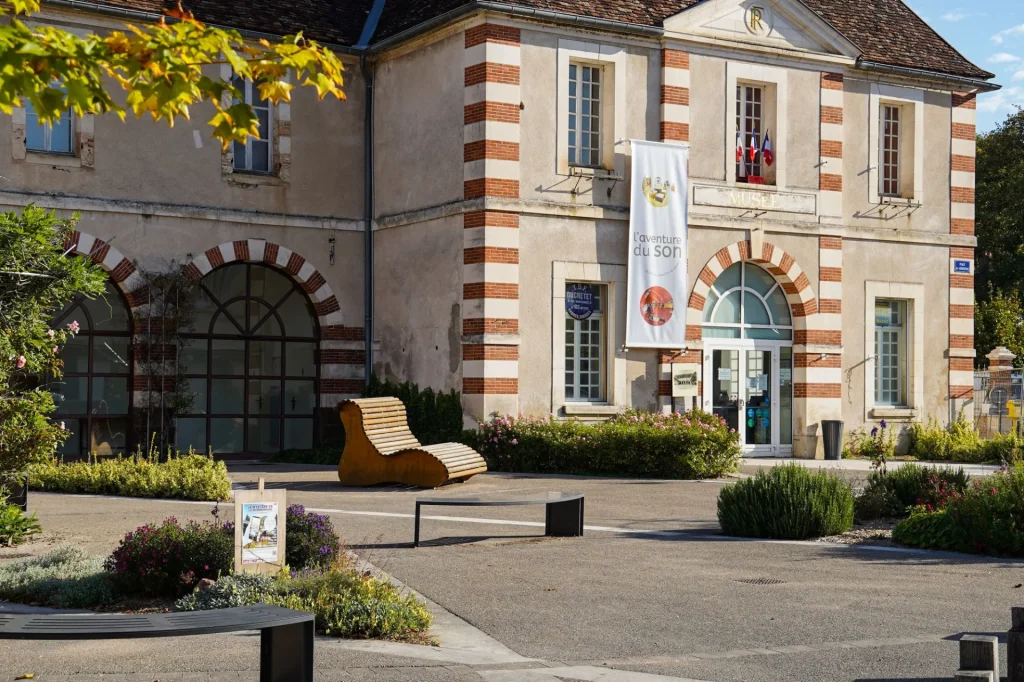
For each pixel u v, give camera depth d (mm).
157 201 23656
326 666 7668
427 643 8438
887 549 12914
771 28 25250
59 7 22281
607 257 23453
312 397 25625
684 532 14102
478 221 22297
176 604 9156
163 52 5898
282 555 9836
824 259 25859
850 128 26469
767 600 10070
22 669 7551
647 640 8633
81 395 23203
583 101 23688
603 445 20938
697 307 24375
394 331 24750
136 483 17344
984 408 29828
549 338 22844
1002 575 11367
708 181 24531
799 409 25672
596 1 23547
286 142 24969
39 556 11414
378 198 25391
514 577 10961
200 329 24547
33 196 22422
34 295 13391
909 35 27984
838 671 7820
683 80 24234
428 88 23844
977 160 46688
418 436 23375
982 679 6488
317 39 25125
